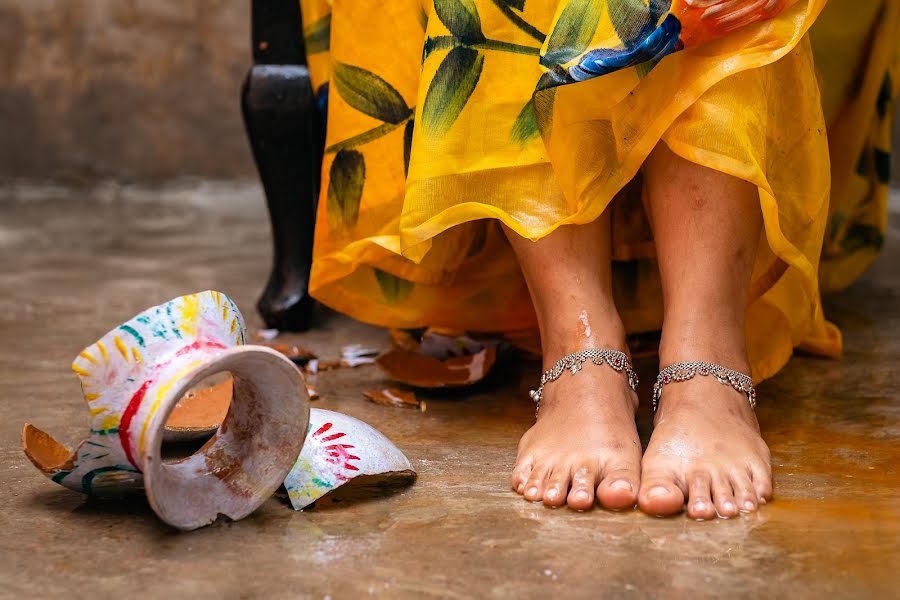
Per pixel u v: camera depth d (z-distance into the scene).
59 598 0.79
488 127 1.10
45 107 4.28
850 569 0.81
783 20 1.02
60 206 3.73
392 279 1.43
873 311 1.82
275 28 1.68
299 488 0.97
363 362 1.55
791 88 1.10
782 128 1.10
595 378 1.07
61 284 2.23
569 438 1.02
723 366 1.06
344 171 1.35
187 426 1.13
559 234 1.11
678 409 1.03
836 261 1.75
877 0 1.48
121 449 0.90
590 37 1.03
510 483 1.04
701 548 0.86
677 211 1.07
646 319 1.44
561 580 0.80
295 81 1.67
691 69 1.03
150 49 4.31
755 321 1.27
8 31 4.23
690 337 1.06
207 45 4.34
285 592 0.79
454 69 1.10
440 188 1.10
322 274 1.39
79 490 0.95
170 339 0.91
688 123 1.03
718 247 1.07
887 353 1.53
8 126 4.27
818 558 0.83
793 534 0.88
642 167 1.24
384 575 0.82
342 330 1.79
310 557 0.86
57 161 4.31
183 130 4.39
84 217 3.43
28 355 1.62
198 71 4.36
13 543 0.89
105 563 0.85
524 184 1.11
